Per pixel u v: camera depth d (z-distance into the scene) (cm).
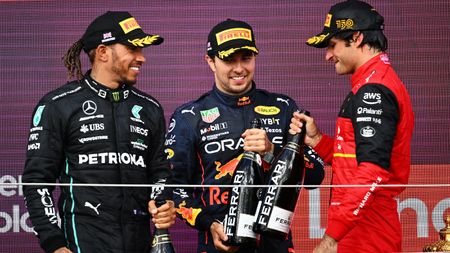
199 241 2017
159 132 1916
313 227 2344
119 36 1875
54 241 1786
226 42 1995
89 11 2411
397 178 1803
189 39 2414
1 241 2355
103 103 1866
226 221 1911
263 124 2030
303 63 2405
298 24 2406
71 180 1844
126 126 1869
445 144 2383
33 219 1802
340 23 1817
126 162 1858
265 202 1875
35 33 2409
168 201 1838
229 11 2412
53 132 1834
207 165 2017
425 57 2398
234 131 2020
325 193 2342
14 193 2369
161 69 2416
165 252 1831
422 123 2389
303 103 2405
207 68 2412
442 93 2392
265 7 2411
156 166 1908
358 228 1778
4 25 2406
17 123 2397
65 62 1930
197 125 2030
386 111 1748
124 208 1841
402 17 2403
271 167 1909
